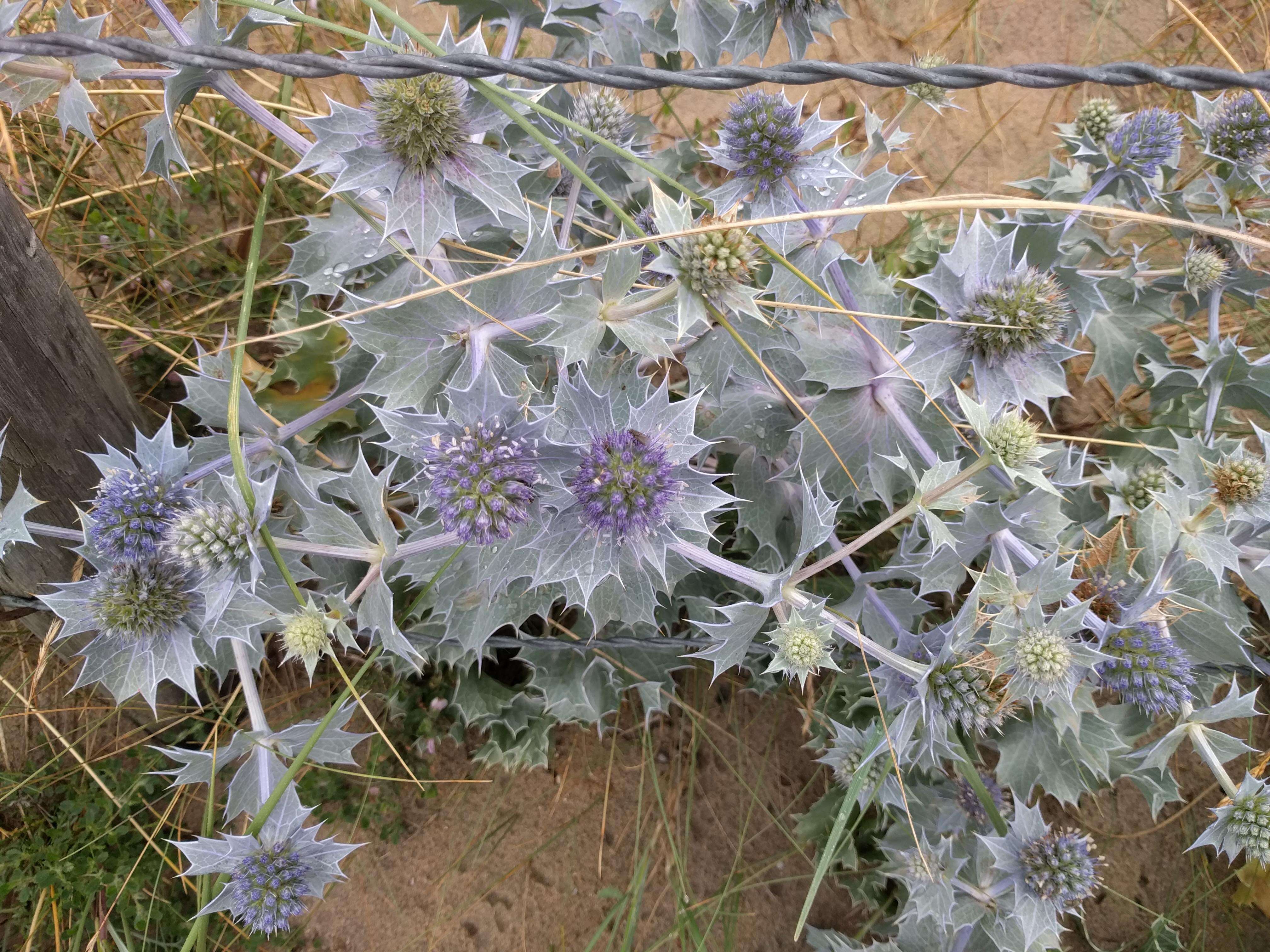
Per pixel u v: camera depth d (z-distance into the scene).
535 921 0.29
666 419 0.20
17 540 0.19
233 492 0.20
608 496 0.20
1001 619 0.21
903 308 0.27
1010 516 0.24
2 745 0.28
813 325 0.25
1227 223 0.28
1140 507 0.28
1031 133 0.43
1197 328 0.36
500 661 0.31
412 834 0.30
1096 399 0.37
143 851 0.27
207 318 0.33
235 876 0.20
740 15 0.25
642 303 0.21
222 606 0.20
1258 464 0.23
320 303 0.32
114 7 0.35
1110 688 0.23
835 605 0.29
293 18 0.19
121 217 0.33
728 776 0.31
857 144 0.43
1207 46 0.44
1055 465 0.27
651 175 0.28
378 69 0.19
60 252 0.32
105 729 0.29
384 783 0.30
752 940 0.29
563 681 0.28
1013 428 0.21
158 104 0.34
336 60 0.19
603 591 0.23
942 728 0.22
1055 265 0.26
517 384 0.23
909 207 0.20
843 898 0.30
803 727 0.31
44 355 0.20
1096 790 0.29
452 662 0.27
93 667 0.21
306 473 0.24
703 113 0.41
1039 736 0.25
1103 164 0.28
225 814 0.27
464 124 0.21
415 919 0.29
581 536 0.20
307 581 0.26
